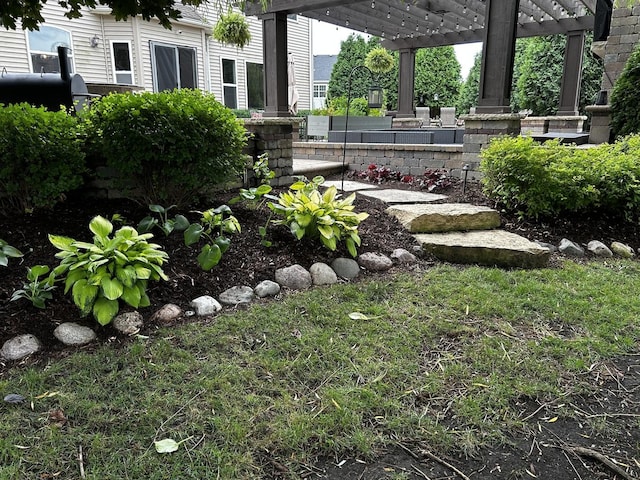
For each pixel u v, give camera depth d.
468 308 2.71
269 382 1.96
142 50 10.20
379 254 3.46
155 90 10.56
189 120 3.33
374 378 2.02
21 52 8.70
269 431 1.68
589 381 2.09
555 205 4.28
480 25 9.05
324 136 9.57
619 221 4.50
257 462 1.55
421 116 13.72
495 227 4.21
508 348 2.32
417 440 1.68
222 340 2.26
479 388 1.99
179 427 1.67
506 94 5.45
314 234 3.39
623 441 1.72
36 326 2.25
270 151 4.98
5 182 3.07
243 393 1.88
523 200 4.29
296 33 14.23
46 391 1.84
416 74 18.30
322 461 1.58
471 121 5.55
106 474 1.46
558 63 14.38
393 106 18.19
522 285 3.06
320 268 3.09
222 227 3.08
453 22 8.92
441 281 3.11
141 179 3.48
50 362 2.05
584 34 8.85
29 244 2.86
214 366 2.05
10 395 1.80
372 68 11.61
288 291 2.87
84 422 1.68
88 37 9.70
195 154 3.38
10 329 2.20
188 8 11.22
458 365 2.15
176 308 2.51
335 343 2.29
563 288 3.05
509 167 4.27
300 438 1.65
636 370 2.19
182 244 3.11
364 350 2.24
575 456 1.64
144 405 1.77
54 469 1.47
